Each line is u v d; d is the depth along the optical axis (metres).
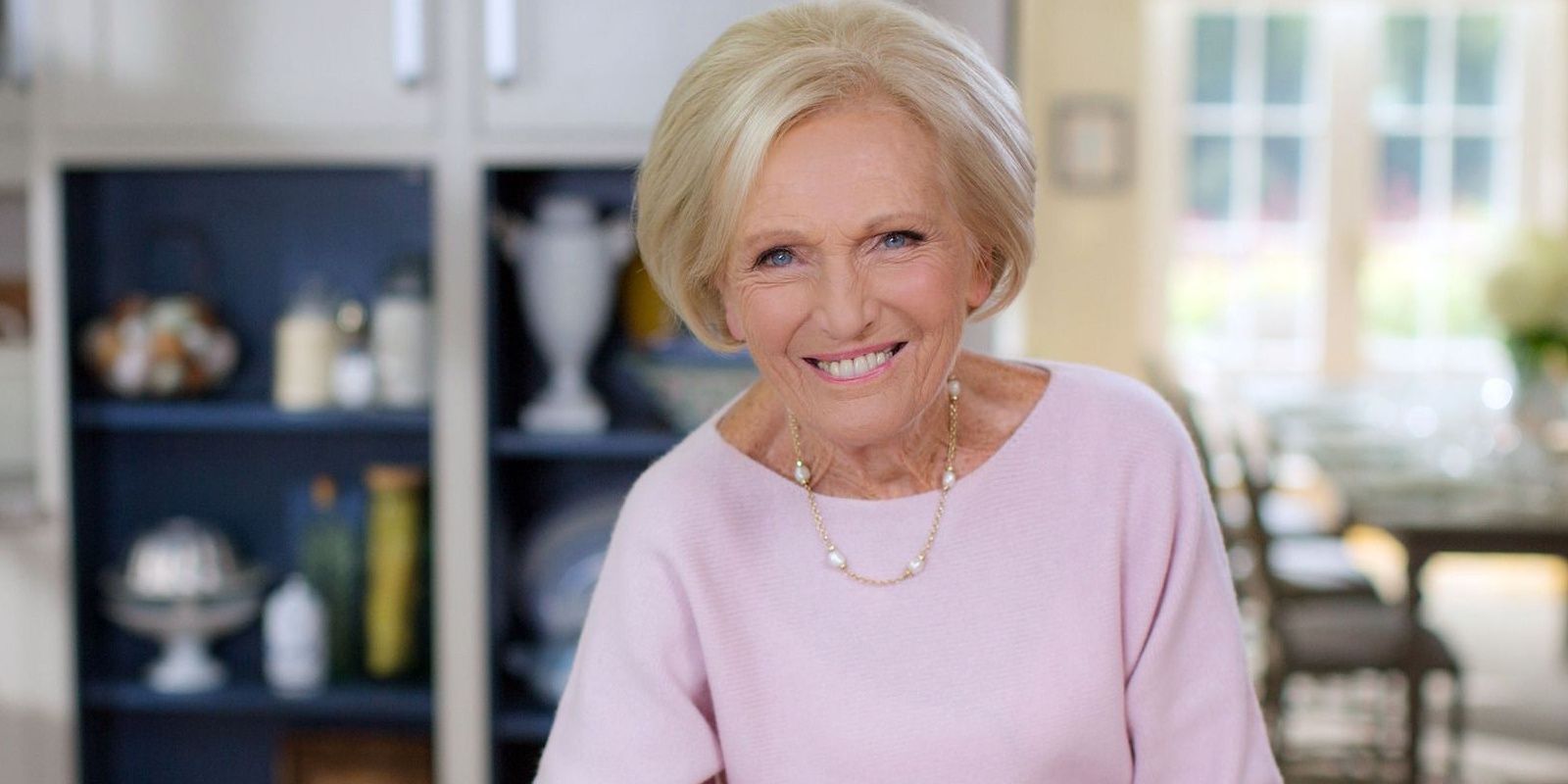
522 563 2.77
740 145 0.90
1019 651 1.03
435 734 2.76
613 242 2.62
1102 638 1.03
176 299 2.73
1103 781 1.06
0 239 2.87
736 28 0.94
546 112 2.46
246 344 2.84
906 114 0.91
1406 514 3.31
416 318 2.66
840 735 1.03
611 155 2.46
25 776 2.66
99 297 2.80
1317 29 6.41
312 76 2.49
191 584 2.67
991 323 2.24
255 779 2.87
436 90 2.48
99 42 2.52
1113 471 1.05
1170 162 6.45
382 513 2.71
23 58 2.52
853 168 0.90
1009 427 1.07
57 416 2.62
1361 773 3.90
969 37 0.97
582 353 2.65
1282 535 4.31
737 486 1.07
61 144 2.54
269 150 2.50
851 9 0.94
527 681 2.72
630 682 1.06
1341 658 3.42
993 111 0.94
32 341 2.83
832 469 1.06
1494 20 6.39
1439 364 6.48
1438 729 4.36
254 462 2.86
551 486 2.79
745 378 2.56
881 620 1.04
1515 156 6.43
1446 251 6.47
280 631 2.69
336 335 2.71
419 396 2.67
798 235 0.90
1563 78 6.38
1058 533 1.05
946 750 1.03
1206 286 6.48
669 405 2.60
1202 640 1.06
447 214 2.49
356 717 2.85
